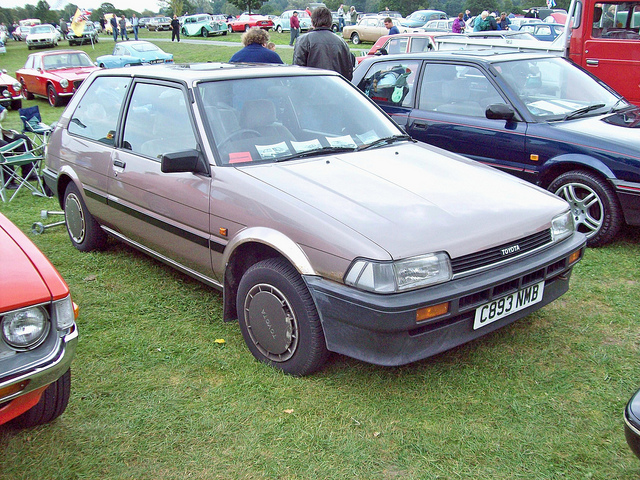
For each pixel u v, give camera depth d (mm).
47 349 2287
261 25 40656
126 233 4383
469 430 2688
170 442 2633
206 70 3994
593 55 8156
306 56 6891
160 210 3816
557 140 5004
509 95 5398
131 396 2988
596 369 3197
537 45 9414
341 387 3039
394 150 3844
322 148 3678
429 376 3139
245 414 2824
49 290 2316
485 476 2402
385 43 15656
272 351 3184
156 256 4164
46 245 5348
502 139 5348
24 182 7145
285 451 2562
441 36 14281
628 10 7750
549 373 3160
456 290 2740
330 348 2885
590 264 4691
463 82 5770
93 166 4535
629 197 4684
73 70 16125
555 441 2607
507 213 3123
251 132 3623
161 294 4242
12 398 2188
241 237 3164
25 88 16875
